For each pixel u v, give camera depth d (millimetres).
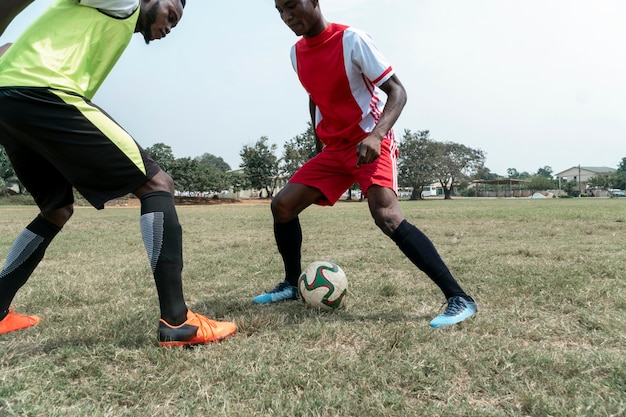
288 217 3385
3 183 43406
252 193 69750
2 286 2693
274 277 4594
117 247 7406
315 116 3576
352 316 3039
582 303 3189
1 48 2494
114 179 2318
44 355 2324
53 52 2234
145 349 2330
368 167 3047
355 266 5117
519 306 3184
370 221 12531
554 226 9883
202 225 12398
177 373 2082
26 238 2711
